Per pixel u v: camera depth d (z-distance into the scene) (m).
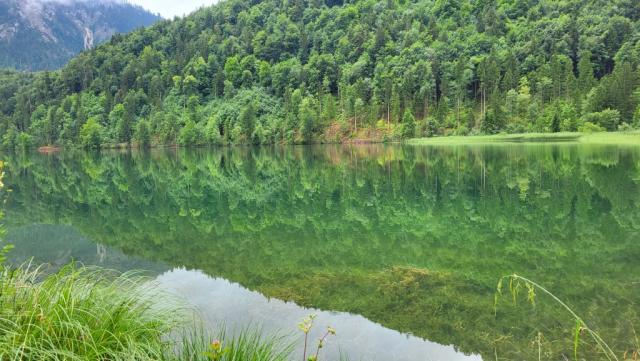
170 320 5.64
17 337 3.95
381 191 25.97
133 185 34.12
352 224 17.72
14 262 13.02
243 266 12.14
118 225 18.88
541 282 9.93
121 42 165.25
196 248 14.55
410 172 35.28
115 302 5.06
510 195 22.39
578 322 3.74
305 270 11.57
